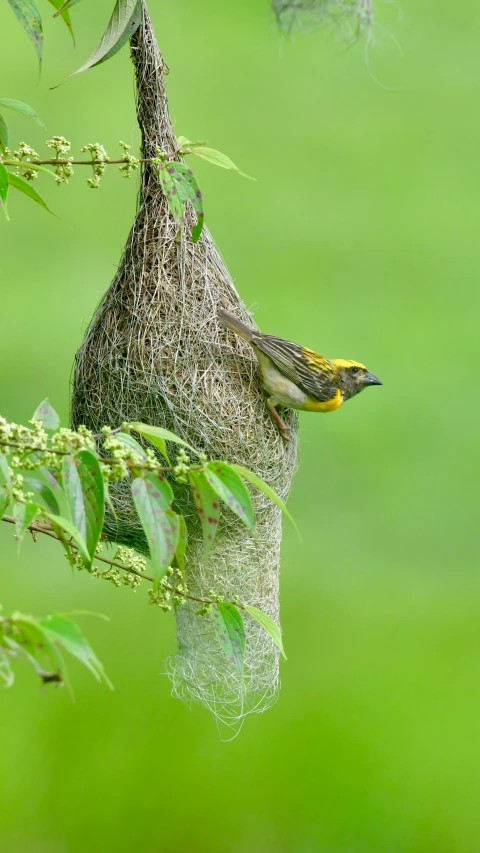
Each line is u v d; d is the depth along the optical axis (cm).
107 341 634
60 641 301
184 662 676
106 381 634
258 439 648
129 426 391
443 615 1225
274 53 1559
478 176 1565
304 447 1384
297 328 1427
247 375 648
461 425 1413
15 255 1377
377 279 1511
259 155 1530
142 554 675
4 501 379
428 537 1332
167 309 626
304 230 1492
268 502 665
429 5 1642
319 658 1168
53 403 1316
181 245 628
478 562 1307
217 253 661
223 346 639
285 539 1309
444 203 1551
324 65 1580
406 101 1602
